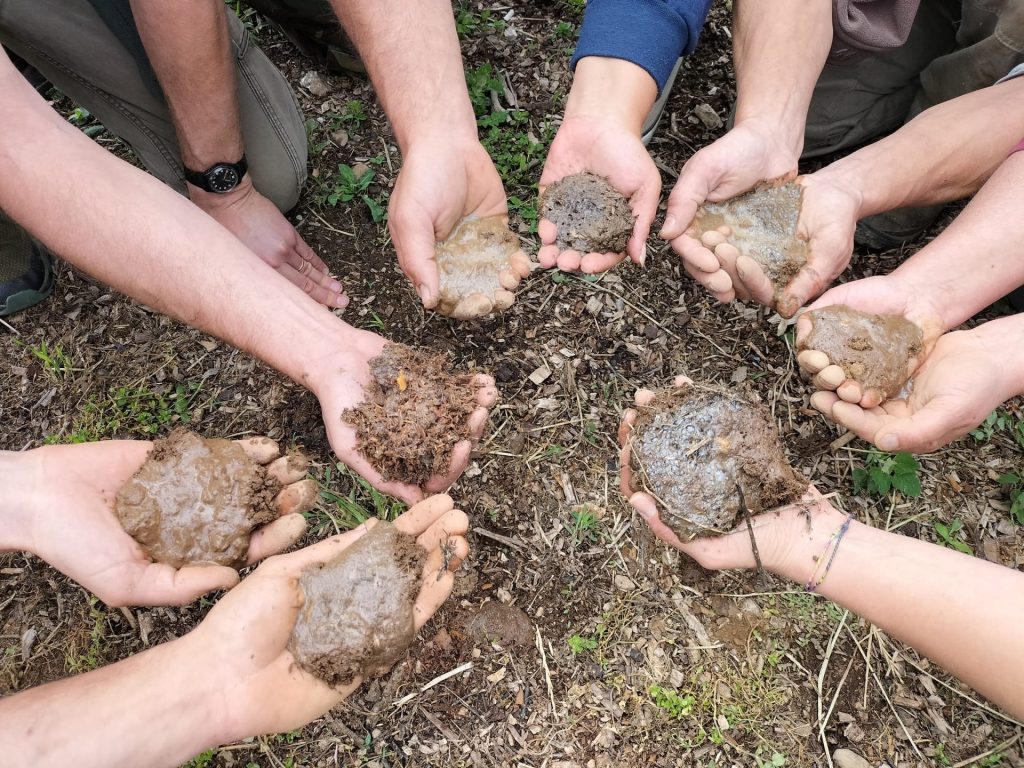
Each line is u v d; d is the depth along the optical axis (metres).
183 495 0.52
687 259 0.62
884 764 0.60
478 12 0.95
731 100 0.90
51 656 0.64
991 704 0.62
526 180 0.84
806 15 0.65
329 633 0.49
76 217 0.54
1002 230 0.59
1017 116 0.64
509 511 0.70
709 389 0.58
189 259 0.55
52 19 0.64
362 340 0.58
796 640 0.64
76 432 0.73
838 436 0.73
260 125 0.76
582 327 0.78
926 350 0.58
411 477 0.55
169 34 0.59
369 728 0.62
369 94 0.91
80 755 0.42
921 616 0.50
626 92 0.64
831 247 0.62
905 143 0.64
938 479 0.71
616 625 0.65
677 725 0.61
